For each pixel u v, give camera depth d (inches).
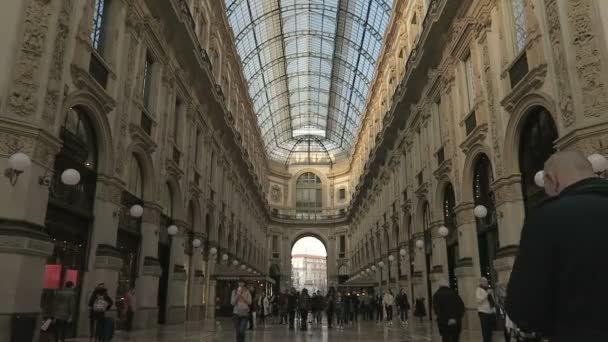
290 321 693.3
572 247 54.6
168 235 676.1
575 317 53.4
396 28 1026.1
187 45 690.8
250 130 1571.1
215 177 980.6
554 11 364.5
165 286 671.8
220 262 1051.9
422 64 732.7
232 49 1128.8
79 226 415.2
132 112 518.0
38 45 333.7
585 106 325.1
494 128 486.6
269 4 1330.0
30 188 313.6
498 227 466.3
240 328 373.4
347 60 1647.4
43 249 314.3
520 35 450.6
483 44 524.7
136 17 530.3
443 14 611.8
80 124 417.7
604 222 54.6
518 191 445.4
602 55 321.7
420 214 815.7
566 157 63.7
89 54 409.4
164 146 626.8
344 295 868.6
